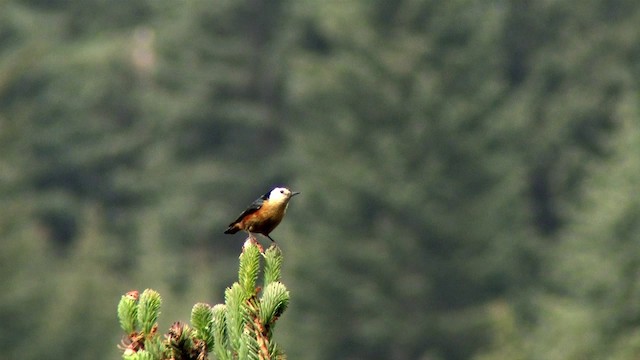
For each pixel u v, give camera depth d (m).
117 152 61.22
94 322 36.22
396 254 46.62
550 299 38.44
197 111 60.62
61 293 36.62
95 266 41.09
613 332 27.92
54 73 60.03
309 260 46.06
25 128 52.94
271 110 61.50
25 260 37.25
